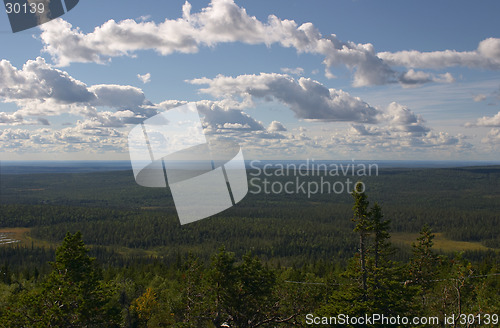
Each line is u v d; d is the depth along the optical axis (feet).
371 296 118.83
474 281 144.15
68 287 101.71
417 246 196.03
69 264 104.78
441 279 171.53
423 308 140.56
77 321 99.91
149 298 172.45
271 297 115.96
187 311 113.70
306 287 132.77
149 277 280.72
